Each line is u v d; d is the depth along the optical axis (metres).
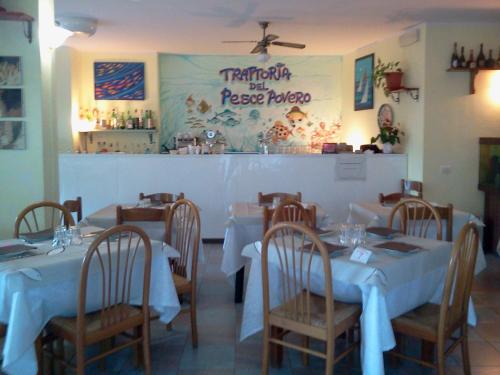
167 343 3.16
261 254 2.56
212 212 6.04
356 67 7.26
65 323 2.39
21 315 2.22
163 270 2.80
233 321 3.53
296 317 2.44
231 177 6.00
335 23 5.55
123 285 2.47
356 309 2.53
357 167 6.02
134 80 7.52
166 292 2.79
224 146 7.99
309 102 7.99
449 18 5.28
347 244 2.81
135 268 2.70
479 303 3.89
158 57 7.64
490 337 3.24
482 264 3.67
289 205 3.59
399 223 3.96
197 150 6.20
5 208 3.76
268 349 2.58
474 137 5.63
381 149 6.34
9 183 3.74
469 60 5.45
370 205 4.47
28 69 3.67
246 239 3.88
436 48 5.50
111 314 2.46
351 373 2.77
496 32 5.49
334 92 7.98
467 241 2.46
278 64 7.93
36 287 2.30
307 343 2.85
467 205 5.70
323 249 2.27
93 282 2.52
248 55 7.86
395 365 2.83
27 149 3.72
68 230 2.83
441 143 5.61
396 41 6.12
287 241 2.87
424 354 2.77
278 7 4.88
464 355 2.65
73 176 5.95
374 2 4.67
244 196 6.02
